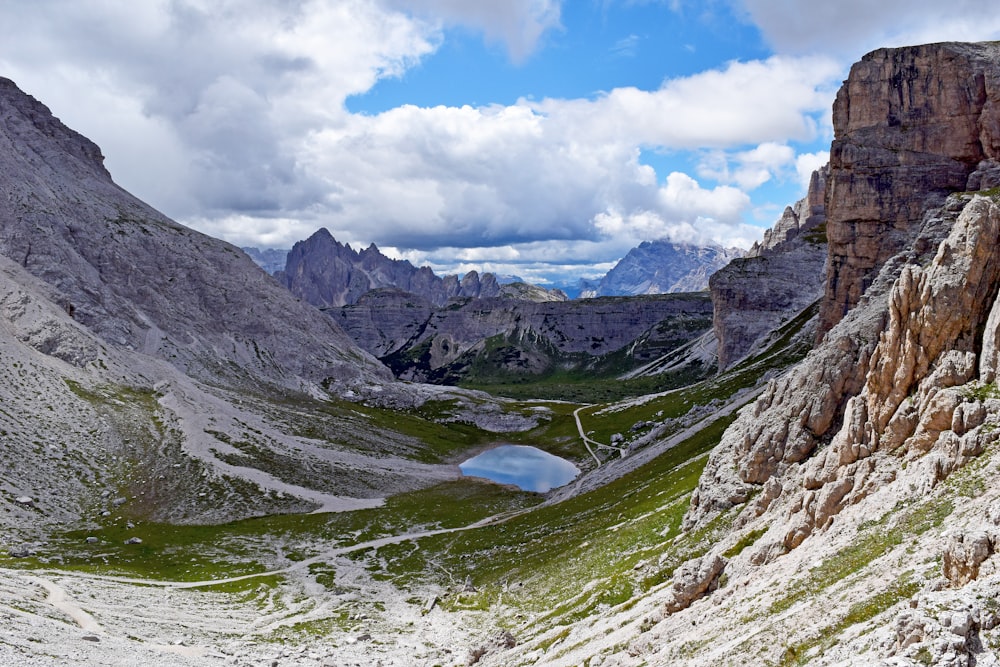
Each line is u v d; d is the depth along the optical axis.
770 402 81.62
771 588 48.75
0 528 114.19
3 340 172.00
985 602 30.17
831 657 34.41
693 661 43.28
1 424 142.88
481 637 76.94
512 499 168.25
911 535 43.00
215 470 157.62
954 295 56.50
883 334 60.44
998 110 123.25
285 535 135.12
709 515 76.12
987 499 40.72
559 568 92.00
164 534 129.12
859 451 58.47
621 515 104.62
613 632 60.94
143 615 75.25
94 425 159.50
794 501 61.28
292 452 184.50
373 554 124.50
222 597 96.38
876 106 134.50
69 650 48.56
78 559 108.56
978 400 50.09
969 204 59.66
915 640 29.91
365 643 77.31
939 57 128.75
